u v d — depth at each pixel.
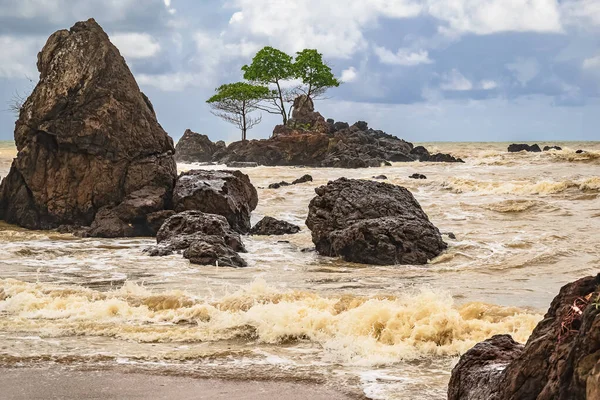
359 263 17.83
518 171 37.59
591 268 16.55
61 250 18.97
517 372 4.12
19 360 8.52
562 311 4.17
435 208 25.83
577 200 26.64
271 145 65.50
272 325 9.93
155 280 14.69
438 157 56.38
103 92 23.78
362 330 9.68
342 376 7.94
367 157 59.56
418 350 9.05
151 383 7.68
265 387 7.55
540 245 19.33
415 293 13.30
